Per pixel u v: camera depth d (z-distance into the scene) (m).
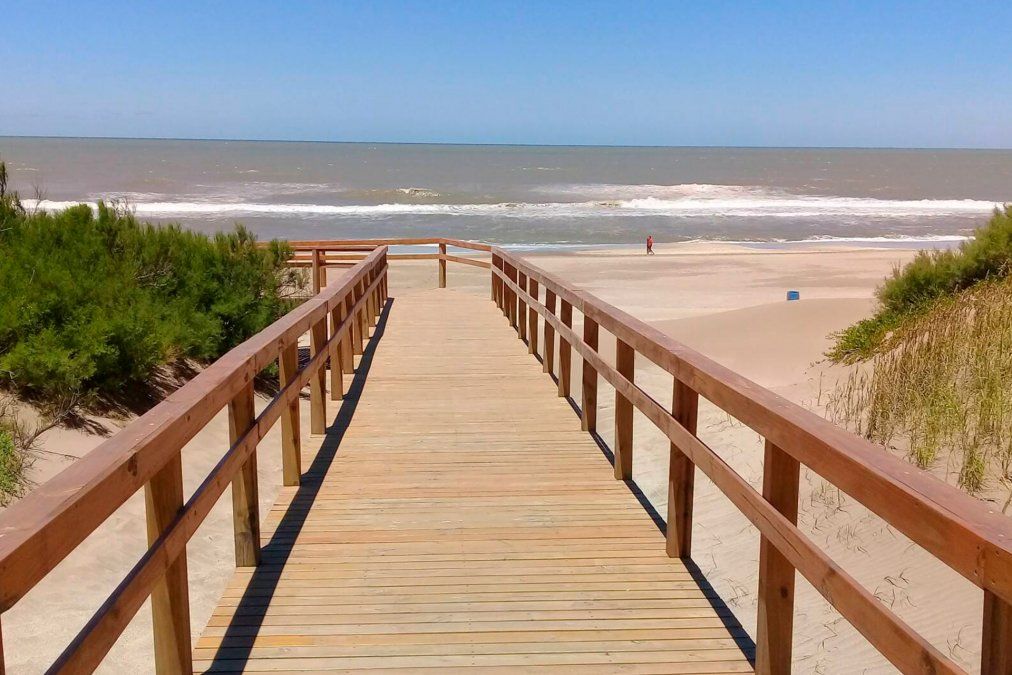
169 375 8.10
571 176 95.81
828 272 26.36
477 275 24.66
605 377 5.51
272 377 9.39
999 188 86.00
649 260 29.59
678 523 4.09
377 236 38.12
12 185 63.84
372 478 5.39
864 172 116.12
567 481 5.35
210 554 5.49
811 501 5.47
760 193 73.81
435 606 3.61
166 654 2.83
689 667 3.12
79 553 5.08
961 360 6.80
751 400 2.84
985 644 1.66
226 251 10.28
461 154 164.62
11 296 6.88
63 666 1.83
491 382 8.42
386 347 10.48
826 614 4.40
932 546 1.78
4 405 6.27
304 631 3.38
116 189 62.97
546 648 3.25
